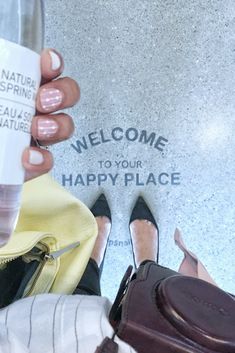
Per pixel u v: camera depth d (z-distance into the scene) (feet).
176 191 4.09
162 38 4.00
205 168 4.07
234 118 4.02
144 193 4.12
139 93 4.06
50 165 1.29
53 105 1.29
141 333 1.85
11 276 2.35
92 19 4.01
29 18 1.22
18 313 1.98
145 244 4.05
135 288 2.04
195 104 4.03
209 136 4.05
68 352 1.84
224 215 4.08
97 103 4.09
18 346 1.64
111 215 4.09
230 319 1.91
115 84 4.06
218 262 4.09
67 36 4.05
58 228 2.56
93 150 4.12
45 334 1.89
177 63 4.01
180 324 1.86
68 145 4.13
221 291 2.05
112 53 4.03
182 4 3.95
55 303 2.02
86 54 4.05
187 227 4.10
